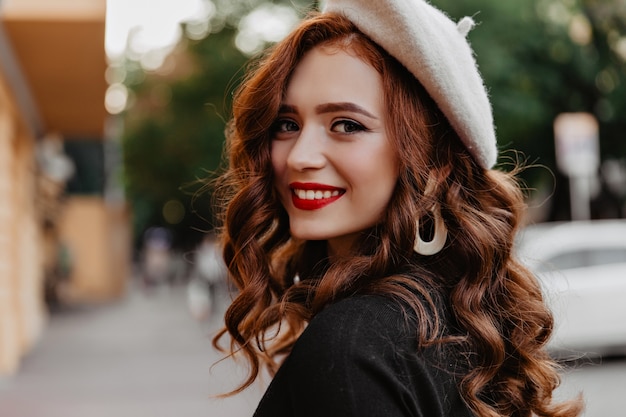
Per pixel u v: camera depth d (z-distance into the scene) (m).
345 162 1.44
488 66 15.63
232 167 1.69
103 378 10.16
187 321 20.12
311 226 1.47
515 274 1.65
